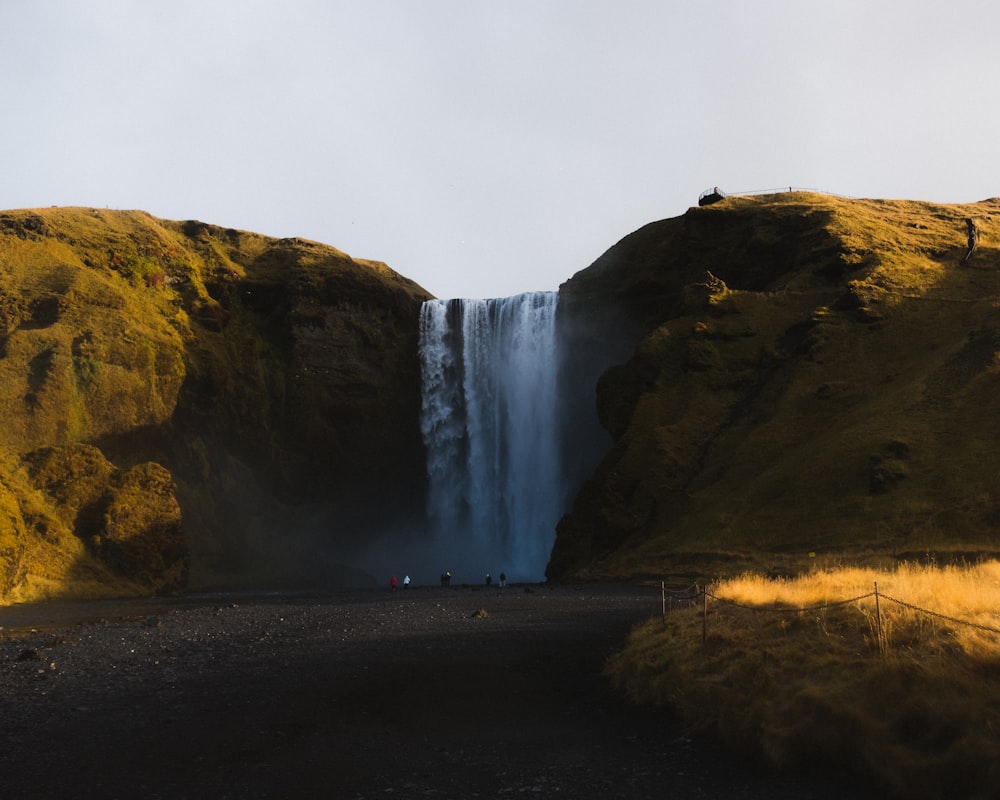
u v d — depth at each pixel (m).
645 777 12.09
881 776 11.08
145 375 83.94
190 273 102.38
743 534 56.53
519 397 103.00
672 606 34.97
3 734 15.26
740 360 77.12
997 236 92.06
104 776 12.55
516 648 24.36
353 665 21.75
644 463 70.75
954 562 43.75
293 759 13.36
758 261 91.00
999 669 11.98
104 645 28.62
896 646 13.67
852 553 49.03
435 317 108.44
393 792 11.65
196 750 13.95
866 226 88.31
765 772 12.12
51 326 83.12
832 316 75.44
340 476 99.75
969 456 53.19
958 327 69.62
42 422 75.19
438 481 104.81
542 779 12.13
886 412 61.88
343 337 103.62
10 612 47.62
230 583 74.81
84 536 66.06
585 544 70.62
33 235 95.12
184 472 84.94
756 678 14.22
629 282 98.94
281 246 115.94
